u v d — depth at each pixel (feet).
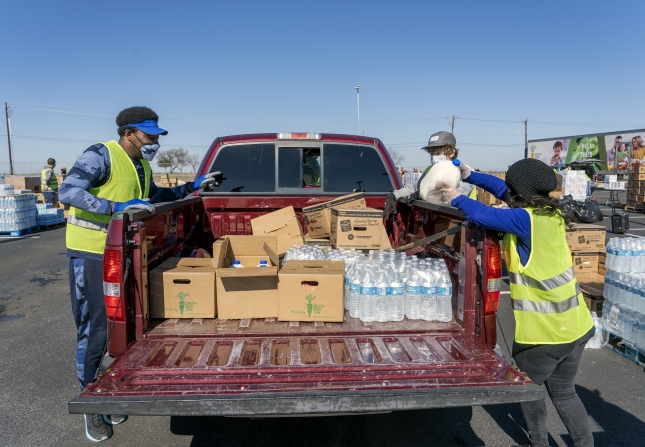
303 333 9.78
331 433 11.97
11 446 11.28
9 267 31.24
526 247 8.99
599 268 22.03
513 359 9.77
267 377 8.05
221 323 10.27
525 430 12.12
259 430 12.12
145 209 9.91
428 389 7.73
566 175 48.08
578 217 9.34
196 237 15.28
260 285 10.43
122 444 11.46
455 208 10.67
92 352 11.16
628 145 144.15
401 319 10.54
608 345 17.52
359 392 7.60
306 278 10.23
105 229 11.12
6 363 16.02
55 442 11.48
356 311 10.71
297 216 16.21
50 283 26.89
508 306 22.59
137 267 9.47
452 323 10.47
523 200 9.20
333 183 16.15
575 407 9.48
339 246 14.01
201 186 15.29
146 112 11.93
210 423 12.48
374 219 14.10
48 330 19.22
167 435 11.89
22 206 46.26
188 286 10.26
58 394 13.84
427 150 15.16
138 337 9.53
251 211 16.10
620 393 13.98
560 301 8.87
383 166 16.46
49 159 57.00
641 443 11.41
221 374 8.14
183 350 9.08
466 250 9.98
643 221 58.03
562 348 8.97
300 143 16.08
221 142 16.08
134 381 7.91
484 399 7.72
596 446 11.26
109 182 11.41
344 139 16.26
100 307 11.13
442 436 11.84
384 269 10.77
